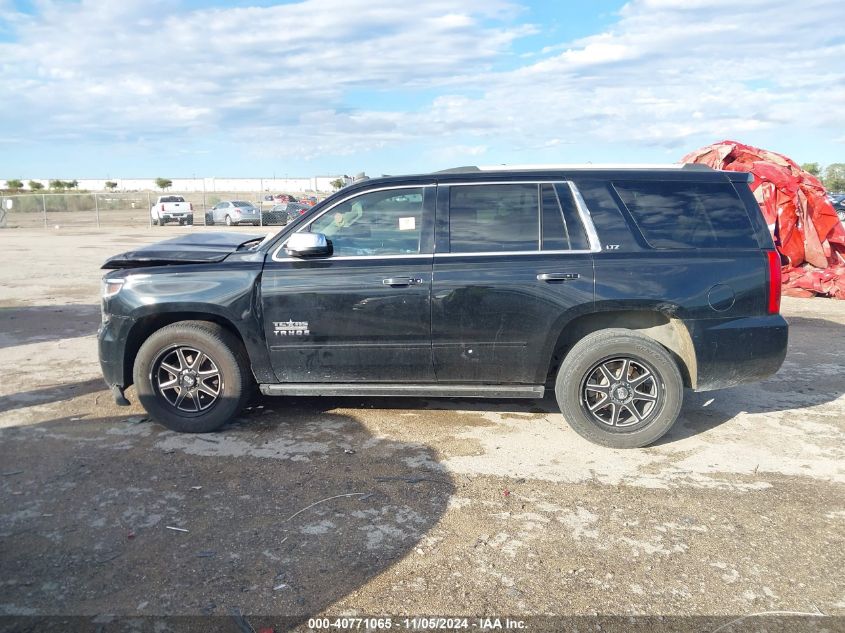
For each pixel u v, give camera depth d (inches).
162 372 197.2
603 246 180.9
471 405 221.9
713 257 179.0
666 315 181.8
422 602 116.6
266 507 150.6
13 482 162.4
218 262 192.2
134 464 173.2
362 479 165.2
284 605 115.6
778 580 123.4
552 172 187.3
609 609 114.8
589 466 173.8
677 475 168.6
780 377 255.4
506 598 117.8
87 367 267.6
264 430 198.2
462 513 148.3
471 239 185.2
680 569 126.8
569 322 185.9
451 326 182.9
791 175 438.9
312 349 188.1
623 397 182.4
